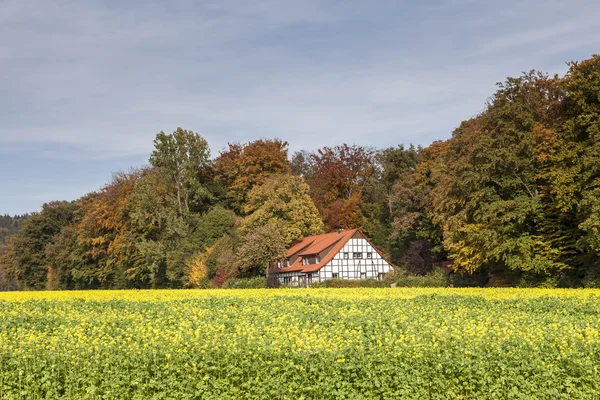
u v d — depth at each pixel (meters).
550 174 42.44
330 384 13.52
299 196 77.62
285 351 14.36
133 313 24.20
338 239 70.31
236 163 89.94
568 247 43.84
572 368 13.91
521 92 49.47
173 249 76.38
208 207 88.44
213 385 13.60
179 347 14.98
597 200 37.38
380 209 87.81
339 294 34.56
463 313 22.00
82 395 13.84
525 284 44.62
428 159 71.62
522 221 44.41
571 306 24.16
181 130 88.25
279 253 68.81
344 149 95.38
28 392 13.79
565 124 42.53
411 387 13.61
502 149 45.47
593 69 42.34
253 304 27.77
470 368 13.75
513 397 13.47
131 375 14.05
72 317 21.97
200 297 33.34
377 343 15.19
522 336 15.47
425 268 64.75
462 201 49.09
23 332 18.14
